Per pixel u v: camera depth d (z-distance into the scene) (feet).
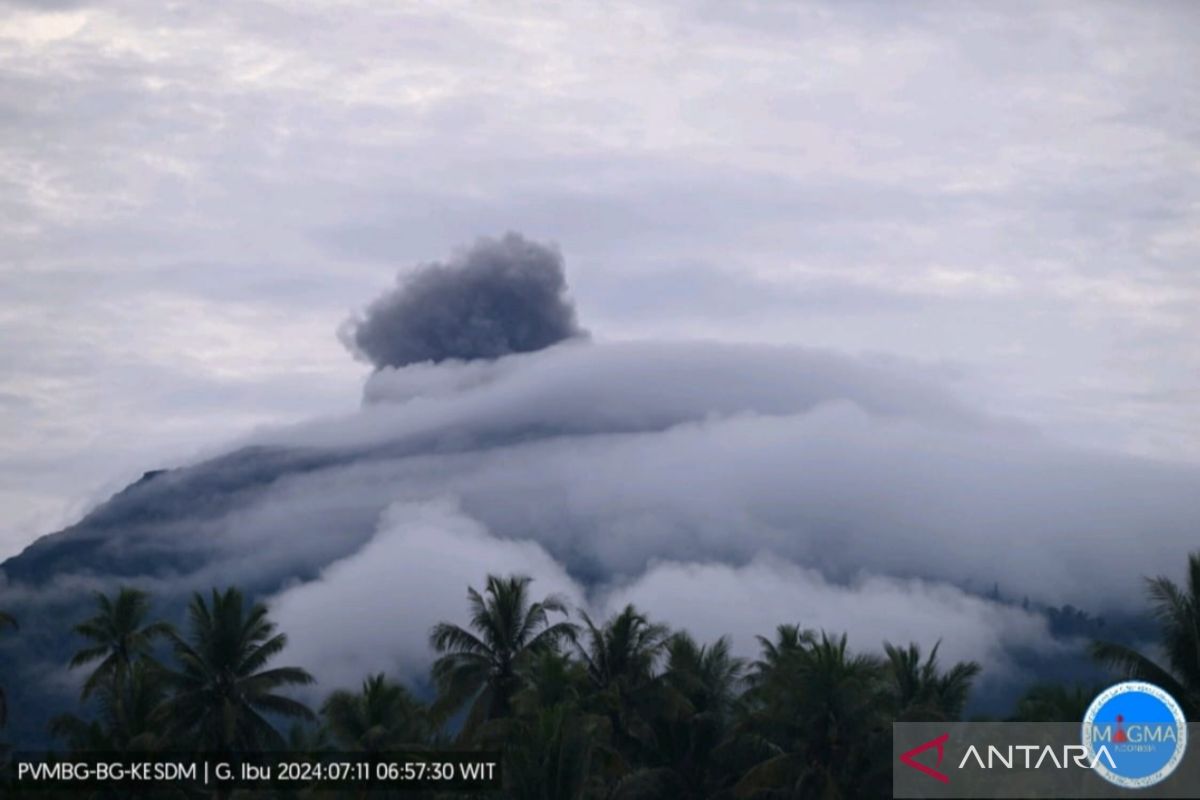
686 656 253.65
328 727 233.96
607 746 218.18
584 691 242.78
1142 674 195.31
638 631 251.60
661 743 239.91
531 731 199.72
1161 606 201.26
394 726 219.61
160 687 262.06
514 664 247.09
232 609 263.29
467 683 247.09
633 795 225.35
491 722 217.77
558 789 192.13
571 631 250.57
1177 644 198.49
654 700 238.68
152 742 241.96
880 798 196.85
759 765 205.67
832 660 206.59
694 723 239.50
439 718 245.24
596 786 218.79
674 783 233.76
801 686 205.77
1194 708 191.42
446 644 251.19
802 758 204.95
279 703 264.52
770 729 216.74
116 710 273.75
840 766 203.51
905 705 237.25
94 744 250.98
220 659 260.42
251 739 261.24
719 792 230.07
